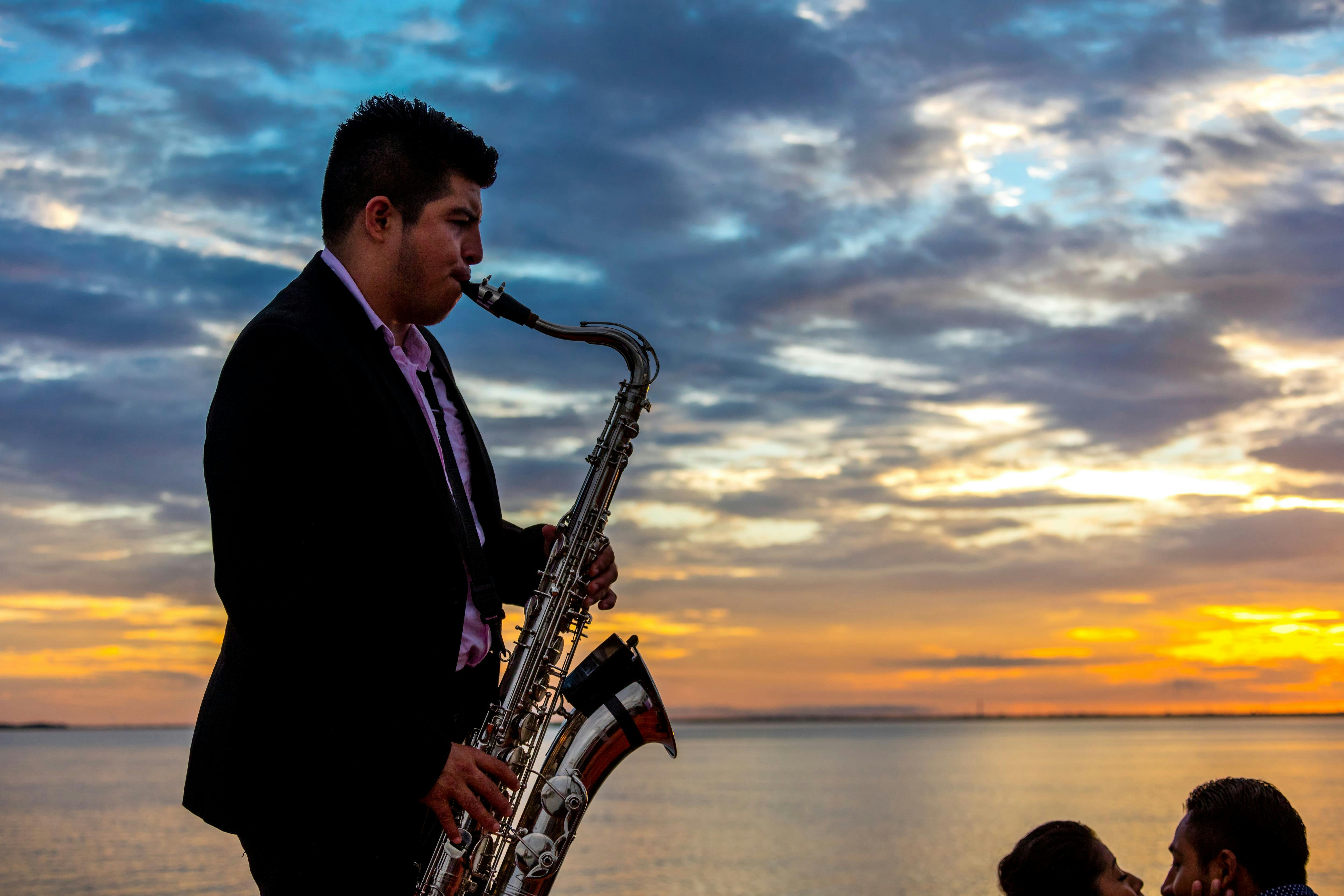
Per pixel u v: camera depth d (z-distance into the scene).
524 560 3.75
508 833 3.36
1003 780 109.75
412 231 3.18
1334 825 48.22
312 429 2.90
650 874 42.56
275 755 2.82
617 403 3.93
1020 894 3.43
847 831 58.94
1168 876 3.39
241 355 2.91
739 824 64.62
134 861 46.09
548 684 3.67
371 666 2.96
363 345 3.11
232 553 2.76
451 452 3.35
